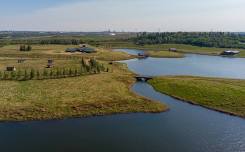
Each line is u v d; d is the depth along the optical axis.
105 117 74.31
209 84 107.44
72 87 97.94
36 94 87.69
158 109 81.06
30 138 59.91
